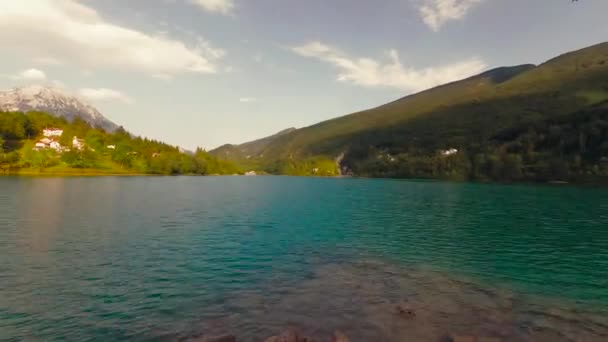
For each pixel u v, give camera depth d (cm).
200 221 5253
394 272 2797
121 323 1792
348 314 1953
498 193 11744
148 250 3366
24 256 2995
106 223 4747
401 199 9788
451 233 4575
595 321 1906
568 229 4900
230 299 2156
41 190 9138
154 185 13412
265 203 8369
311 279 2584
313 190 13888
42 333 1666
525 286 2488
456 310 2031
